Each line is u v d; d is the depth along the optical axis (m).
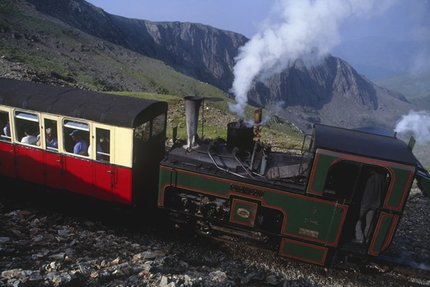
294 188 7.89
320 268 8.52
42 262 6.15
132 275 6.25
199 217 8.80
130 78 139.25
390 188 7.29
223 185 8.31
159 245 8.53
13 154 9.71
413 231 10.99
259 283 7.64
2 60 32.88
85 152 9.03
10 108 9.30
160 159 10.41
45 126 9.12
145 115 8.88
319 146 7.49
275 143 19.06
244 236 8.71
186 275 6.23
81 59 130.88
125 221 9.50
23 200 9.86
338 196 7.68
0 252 6.17
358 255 8.02
